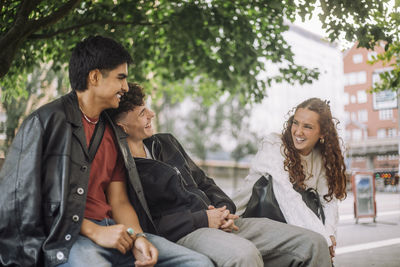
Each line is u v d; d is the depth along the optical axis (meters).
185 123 25.50
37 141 1.87
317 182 3.07
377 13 4.42
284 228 2.54
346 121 34.38
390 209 12.40
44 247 1.81
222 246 2.16
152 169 2.49
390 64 5.46
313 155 3.07
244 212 2.99
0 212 1.84
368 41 4.50
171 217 2.41
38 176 1.84
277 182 2.90
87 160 2.02
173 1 6.42
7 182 1.86
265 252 2.50
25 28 4.27
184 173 2.62
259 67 7.24
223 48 6.96
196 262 2.01
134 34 6.68
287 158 2.95
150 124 2.60
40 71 11.48
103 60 2.08
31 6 4.33
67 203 1.90
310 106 2.96
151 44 7.19
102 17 6.00
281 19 6.71
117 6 6.04
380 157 34.12
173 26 6.47
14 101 11.39
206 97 10.18
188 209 2.46
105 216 2.11
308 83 7.28
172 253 2.07
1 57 4.19
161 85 9.61
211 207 2.53
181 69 7.59
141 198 2.27
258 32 6.92
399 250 5.43
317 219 2.77
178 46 7.05
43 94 11.62
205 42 6.82
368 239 6.51
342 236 6.90
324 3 4.35
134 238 2.00
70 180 1.93
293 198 2.83
